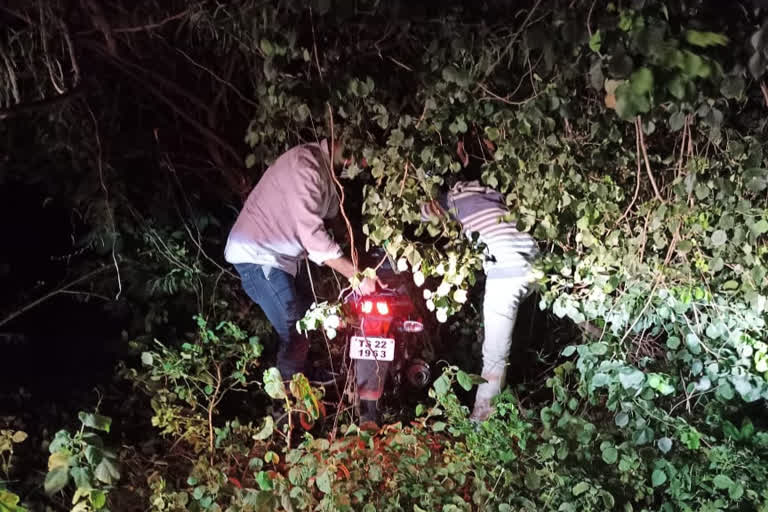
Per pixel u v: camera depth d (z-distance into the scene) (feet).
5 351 19.81
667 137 14.14
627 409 12.39
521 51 12.06
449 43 12.16
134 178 19.42
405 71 13.35
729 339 13.14
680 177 12.28
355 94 12.09
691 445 11.88
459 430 12.34
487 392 15.05
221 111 19.83
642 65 8.78
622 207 14.38
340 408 15.28
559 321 19.01
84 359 19.77
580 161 13.46
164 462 12.88
